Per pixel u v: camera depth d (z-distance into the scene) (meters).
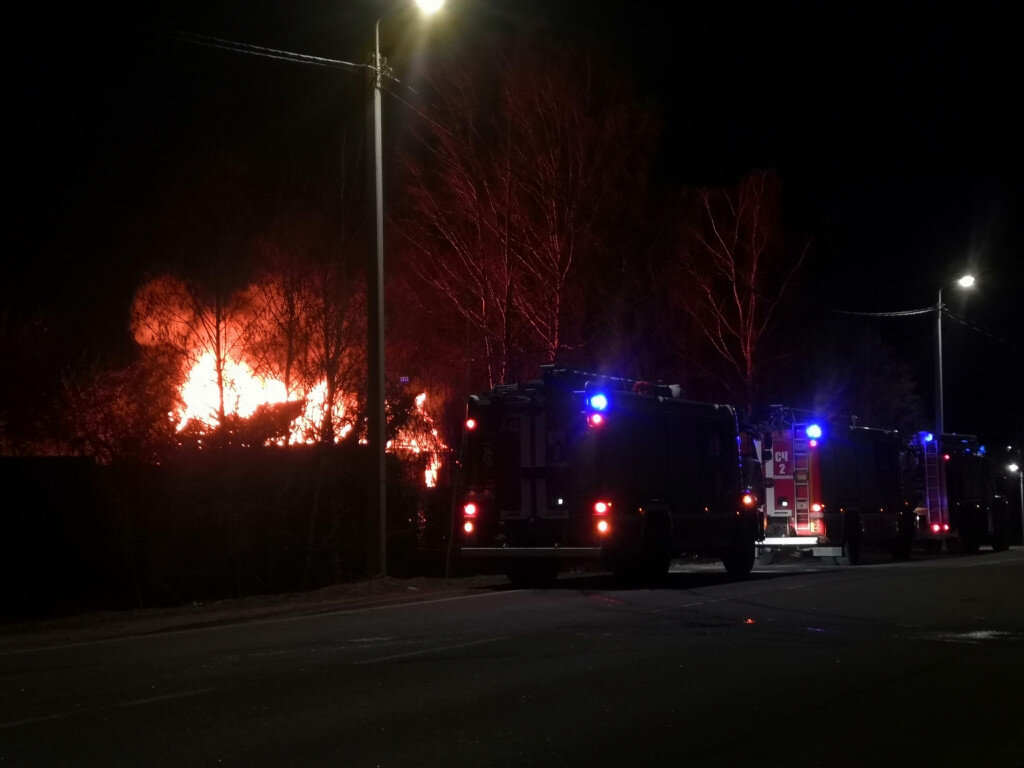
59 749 8.09
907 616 15.83
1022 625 14.84
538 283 30.31
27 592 20.66
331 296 23.91
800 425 28.97
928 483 36.94
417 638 13.49
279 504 22.58
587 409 20.17
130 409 21.73
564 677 10.87
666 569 21.31
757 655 12.25
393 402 24.67
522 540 20.44
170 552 21.52
